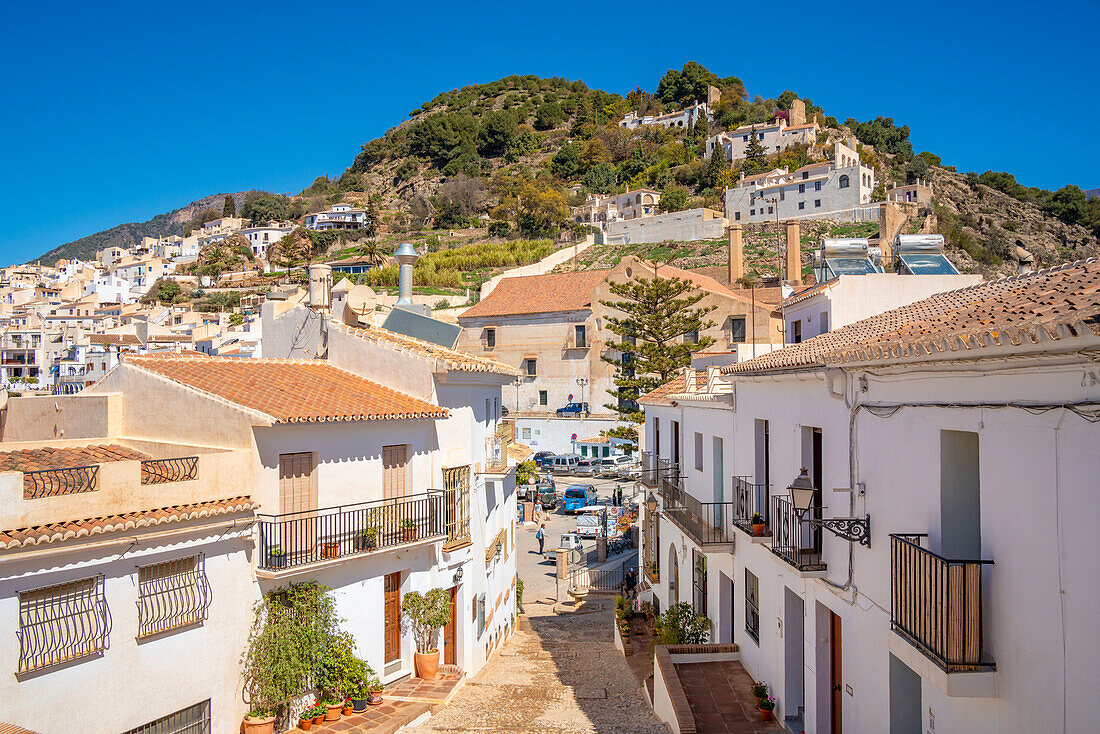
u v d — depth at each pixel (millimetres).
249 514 14898
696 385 24359
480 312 68312
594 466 58312
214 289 133125
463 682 19141
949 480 9023
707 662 17625
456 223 142000
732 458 18422
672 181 142000
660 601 26031
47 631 11664
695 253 102188
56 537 11578
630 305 45000
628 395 46906
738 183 121062
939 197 124812
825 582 12453
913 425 9688
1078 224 121812
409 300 28734
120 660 12586
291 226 177125
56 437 18078
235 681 14539
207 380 17156
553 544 42938
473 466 20688
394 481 18094
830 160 125250
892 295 20750
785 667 14242
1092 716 6480
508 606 26094
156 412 16781
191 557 13844
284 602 15516
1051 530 7039
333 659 15734
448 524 19031
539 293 68562
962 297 14023
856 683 11336
